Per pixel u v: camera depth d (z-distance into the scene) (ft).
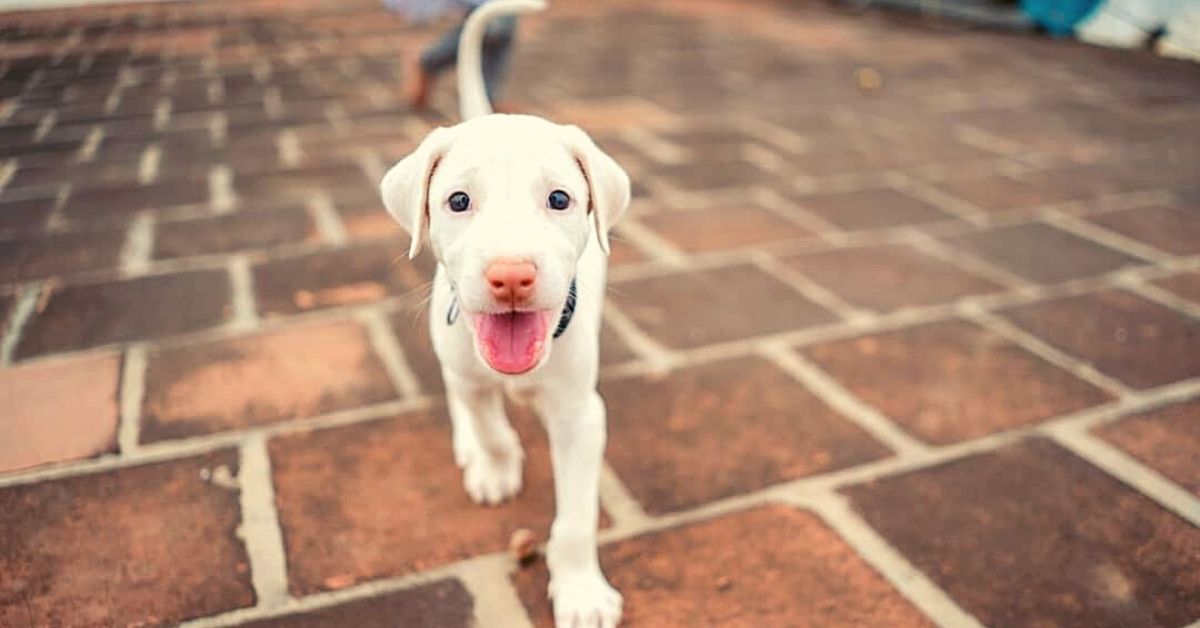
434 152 2.87
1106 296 4.99
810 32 12.98
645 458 3.87
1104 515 3.63
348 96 8.87
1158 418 4.09
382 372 4.30
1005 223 5.87
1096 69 10.44
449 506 3.63
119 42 12.22
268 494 3.65
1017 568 3.43
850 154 7.23
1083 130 7.97
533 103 8.59
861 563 3.43
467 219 2.78
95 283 4.93
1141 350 4.54
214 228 5.56
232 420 4.00
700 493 3.71
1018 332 4.68
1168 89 9.46
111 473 3.72
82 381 4.19
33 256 5.19
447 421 4.02
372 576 3.36
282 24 13.84
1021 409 4.15
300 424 3.99
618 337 4.60
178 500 3.62
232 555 3.42
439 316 3.14
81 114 8.22
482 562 3.42
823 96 9.14
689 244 5.49
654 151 7.22
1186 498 3.70
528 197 2.74
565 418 3.11
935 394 4.24
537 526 3.56
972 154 7.29
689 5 15.99
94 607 3.23
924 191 6.44
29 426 3.93
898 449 3.93
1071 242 5.58
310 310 4.75
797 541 3.51
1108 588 3.36
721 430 4.02
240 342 4.49
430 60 7.91
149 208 5.85
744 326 4.71
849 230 5.72
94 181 6.36
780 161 7.04
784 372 4.37
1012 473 3.82
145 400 4.09
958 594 3.34
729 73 10.15
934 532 3.56
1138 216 5.99
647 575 3.39
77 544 3.43
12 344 4.42
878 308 4.88
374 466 3.79
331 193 6.16
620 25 13.70
